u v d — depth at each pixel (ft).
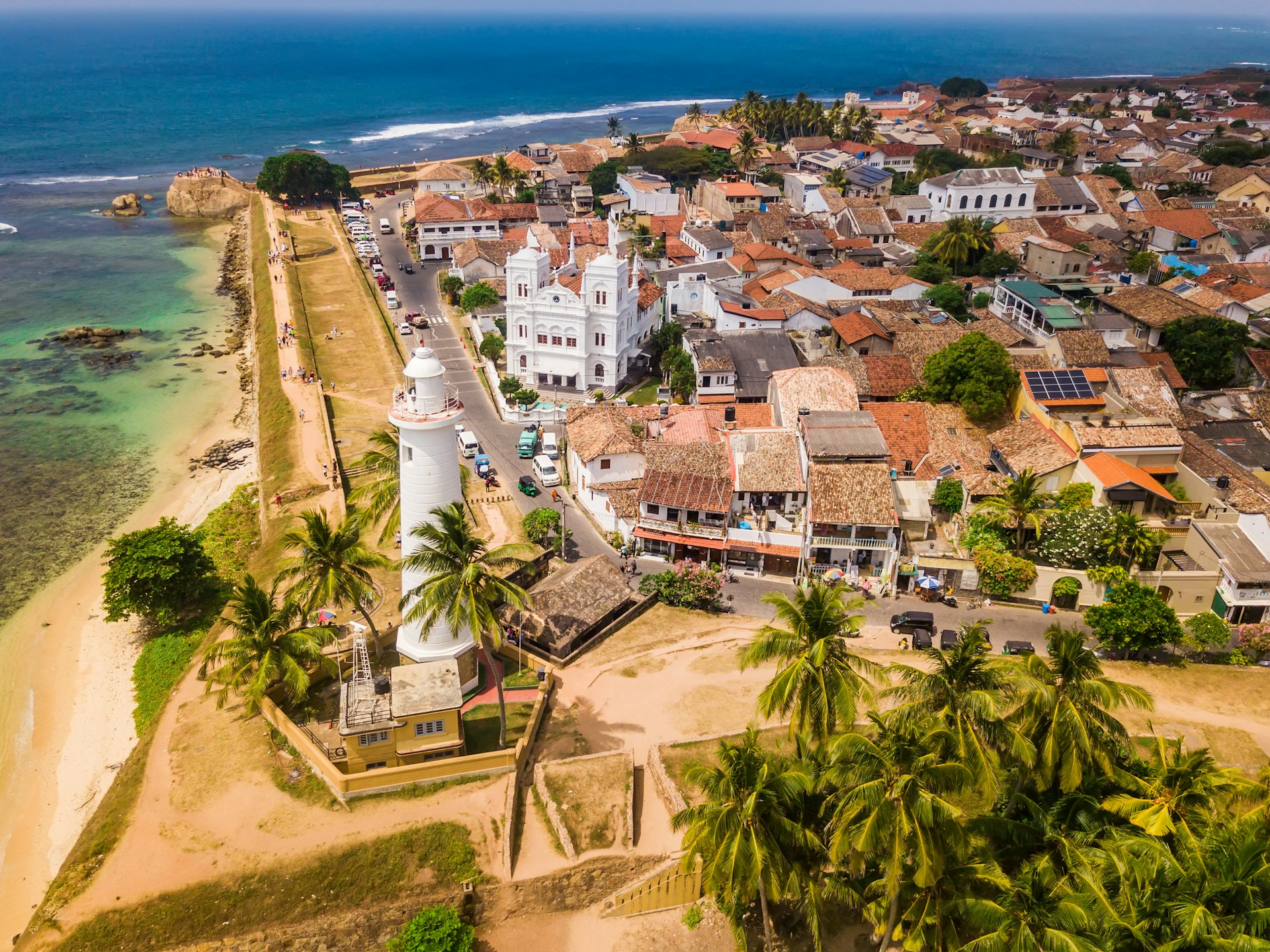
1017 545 231.30
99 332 424.87
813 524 227.20
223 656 175.94
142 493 296.71
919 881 110.73
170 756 166.81
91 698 205.87
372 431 319.68
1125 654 201.05
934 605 222.48
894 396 310.65
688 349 342.85
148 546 224.74
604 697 184.03
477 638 162.91
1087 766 130.41
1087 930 108.37
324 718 175.32
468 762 159.22
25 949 132.87
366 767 157.79
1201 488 236.84
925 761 113.70
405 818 151.53
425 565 158.51
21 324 440.86
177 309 469.57
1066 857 119.34
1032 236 466.70
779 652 139.23
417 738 157.69
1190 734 170.81
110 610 220.64
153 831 149.69
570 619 200.75
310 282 485.97
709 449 255.70
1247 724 174.60
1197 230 493.36
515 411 325.83
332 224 601.62
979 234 449.06
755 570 240.73
